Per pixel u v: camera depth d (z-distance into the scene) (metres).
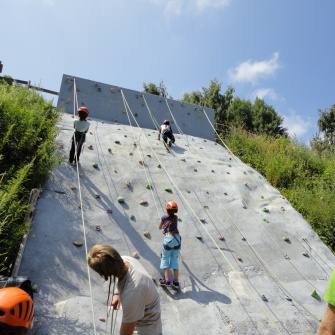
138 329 2.59
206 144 12.68
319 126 26.08
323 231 8.64
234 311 5.12
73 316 4.22
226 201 8.44
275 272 6.41
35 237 5.28
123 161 8.90
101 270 2.37
